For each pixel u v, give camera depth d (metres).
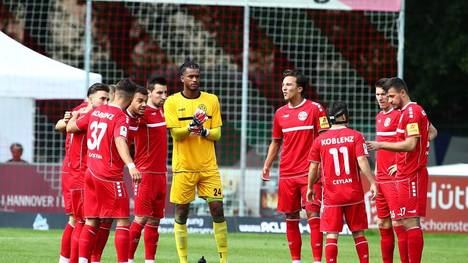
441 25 77.44
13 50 50.66
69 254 34.19
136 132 35.06
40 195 55.31
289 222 36.44
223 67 74.00
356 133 32.75
